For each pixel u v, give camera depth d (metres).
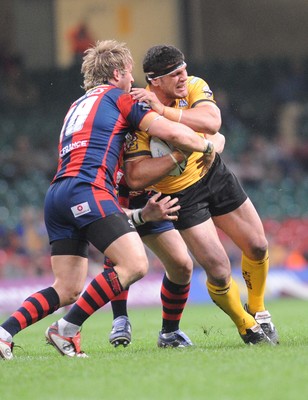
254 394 14.91
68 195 20.86
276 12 109.44
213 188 23.20
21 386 16.67
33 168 78.81
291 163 88.25
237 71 102.38
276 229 74.69
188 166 22.84
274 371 17.14
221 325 32.81
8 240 63.75
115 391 15.70
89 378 17.17
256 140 90.38
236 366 17.91
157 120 21.31
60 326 21.08
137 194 24.27
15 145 83.06
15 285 54.84
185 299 24.66
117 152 21.50
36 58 102.12
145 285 56.69
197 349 22.27
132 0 105.12
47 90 95.00
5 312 53.31
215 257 22.89
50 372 18.11
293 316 38.59
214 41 108.19
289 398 14.44
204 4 107.75
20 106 92.12
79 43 102.19
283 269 61.88
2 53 94.06
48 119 90.31
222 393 15.10
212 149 21.89
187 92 22.94
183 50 107.12
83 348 25.28
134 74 105.38
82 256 21.44
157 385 16.08
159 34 106.12
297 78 101.31
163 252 23.86
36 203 74.44
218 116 22.41
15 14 100.88
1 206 72.75
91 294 20.94
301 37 109.94
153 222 23.56
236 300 23.50
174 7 106.44
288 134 97.56
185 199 22.94
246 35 109.12
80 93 95.56
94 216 20.64
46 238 64.81
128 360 19.58
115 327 25.17
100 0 103.50
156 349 23.62
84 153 21.11
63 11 102.69
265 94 101.25
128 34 105.06
